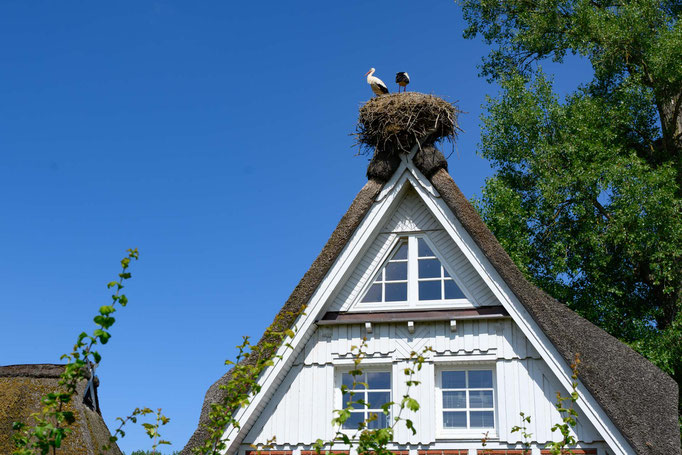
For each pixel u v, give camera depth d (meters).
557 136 24.16
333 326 13.39
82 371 7.81
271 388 12.91
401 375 12.86
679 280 21.62
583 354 11.79
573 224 23.69
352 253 13.52
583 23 25.00
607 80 25.95
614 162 22.70
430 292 13.41
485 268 12.91
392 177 13.92
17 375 13.51
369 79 17.89
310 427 12.74
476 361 12.68
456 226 13.32
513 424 12.11
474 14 28.19
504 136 24.81
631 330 21.91
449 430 12.49
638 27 23.94
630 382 11.87
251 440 12.74
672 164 23.83
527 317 12.39
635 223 21.55
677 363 21.12
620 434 11.23
